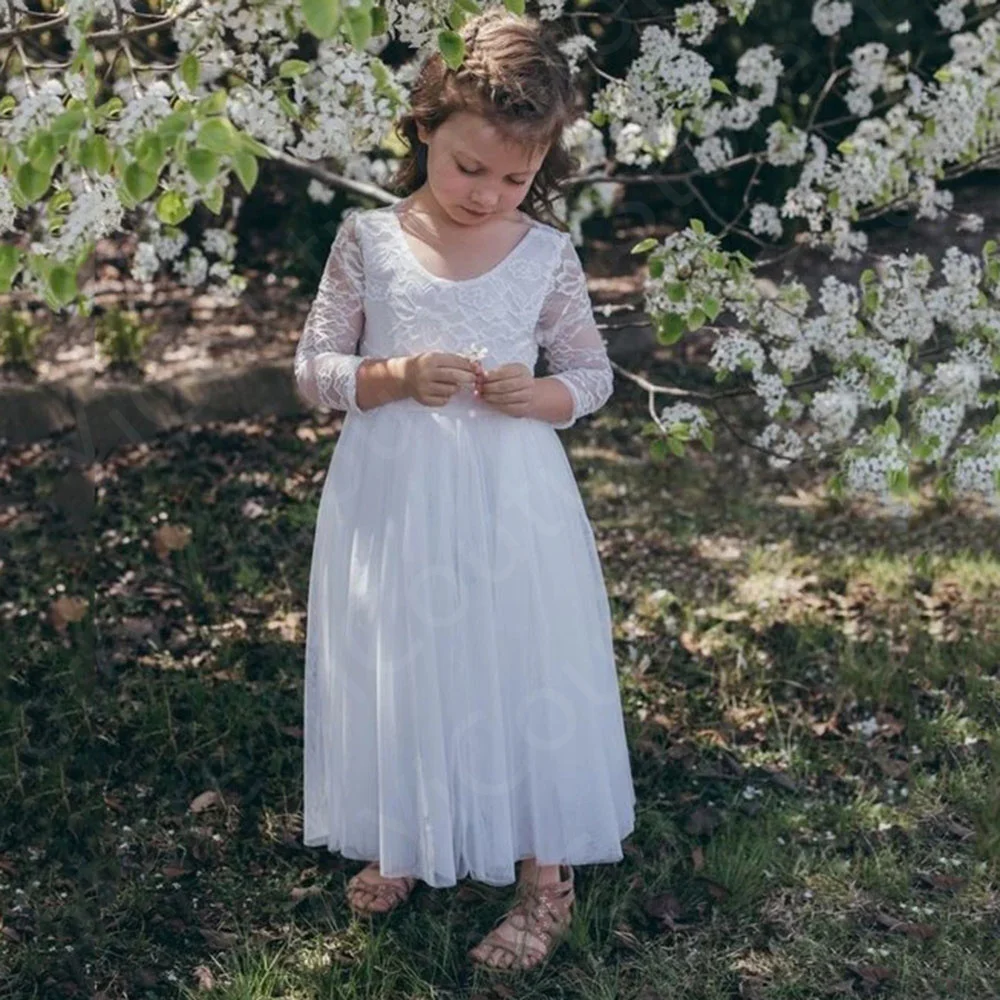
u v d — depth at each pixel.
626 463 5.42
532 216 2.81
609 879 2.95
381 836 2.64
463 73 2.42
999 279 3.28
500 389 2.52
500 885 2.69
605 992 2.60
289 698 3.64
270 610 4.15
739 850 3.00
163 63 3.17
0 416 5.29
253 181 1.86
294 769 3.33
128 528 4.69
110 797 3.24
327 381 2.61
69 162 2.03
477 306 2.58
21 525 4.70
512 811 2.66
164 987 2.66
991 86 3.66
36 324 5.69
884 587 4.35
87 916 2.85
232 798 3.22
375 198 4.01
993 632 4.04
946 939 2.79
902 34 5.77
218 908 2.88
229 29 2.83
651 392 3.54
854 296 3.34
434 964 2.68
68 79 2.22
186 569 4.40
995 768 3.36
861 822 3.18
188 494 4.94
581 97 3.81
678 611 4.18
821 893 2.94
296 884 2.95
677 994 2.63
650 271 3.18
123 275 6.46
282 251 6.42
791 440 3.46
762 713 3.62
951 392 3.28
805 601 4.26
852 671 3.75
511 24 2.48
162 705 3.52
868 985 2.68
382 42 3.36
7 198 2.17
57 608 4.13
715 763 3.41
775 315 3.38
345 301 2.67
